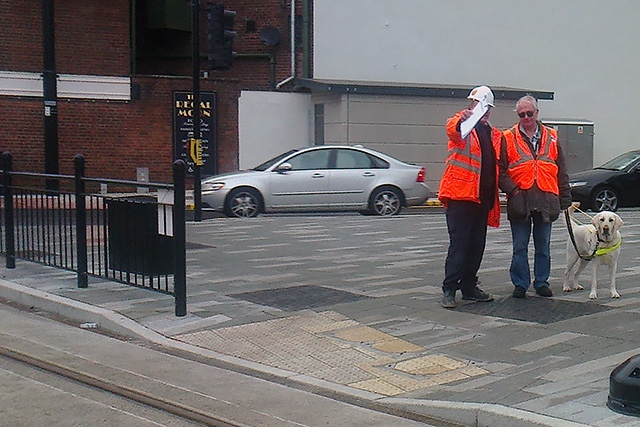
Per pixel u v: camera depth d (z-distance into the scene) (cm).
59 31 2188
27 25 2159
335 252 1301
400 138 2453
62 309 933
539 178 915
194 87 1755
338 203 1900
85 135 2223
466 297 937
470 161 873
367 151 1944
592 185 2136
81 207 1007
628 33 2922
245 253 1288
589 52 2897
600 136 2931
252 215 1858
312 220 1758
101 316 879
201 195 1805
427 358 732
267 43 2622
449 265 900
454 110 2509
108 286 1030
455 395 632
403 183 1931
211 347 785
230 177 1866
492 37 2803
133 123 2264
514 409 574
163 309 906
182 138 2305
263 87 2658
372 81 2644
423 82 2741
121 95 2247
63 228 1080
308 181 1881
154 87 2278
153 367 728
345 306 918
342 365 724
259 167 1928
